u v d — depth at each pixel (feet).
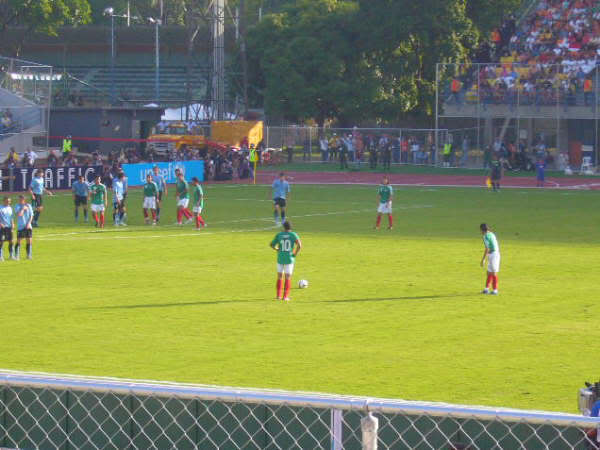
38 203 158.71
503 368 69.15
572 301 94.84
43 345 76.02
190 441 34.22
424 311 89.92
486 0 352.49
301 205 196.65
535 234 148.87
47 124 299.99
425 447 35.09
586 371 68.33
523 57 322.55
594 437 33.99
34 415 35.78
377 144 328.90
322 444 34.60
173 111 343.46
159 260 121.29
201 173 260.83
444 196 218.18
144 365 69.67
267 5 528.63
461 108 305.73
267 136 338.95
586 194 224.12
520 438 35.40
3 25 377.71
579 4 320.91
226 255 126.21
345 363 70.54
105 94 413.80
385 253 127.85
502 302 94.32
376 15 340.39
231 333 80.64
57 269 114.11
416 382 65.21
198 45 435.12
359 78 344.08
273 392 28.86
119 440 35.17
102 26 458.91
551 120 304.71
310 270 113.70
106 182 225.76
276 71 349.20
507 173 291.38
